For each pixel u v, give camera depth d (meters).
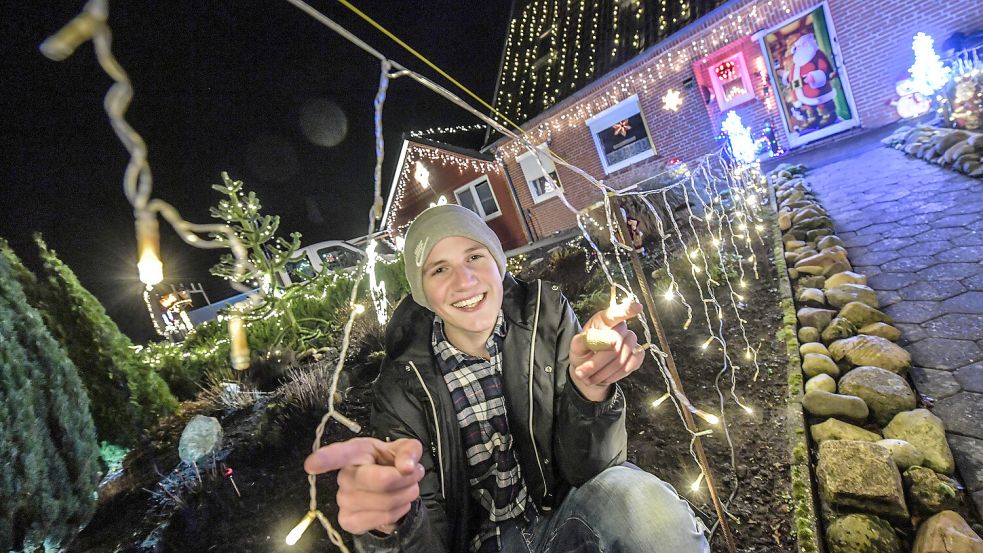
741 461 2.51
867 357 2.89
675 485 2.52
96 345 4.82
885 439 2.30
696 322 4.18
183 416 5.25
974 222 4.13
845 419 2.53
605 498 1.39
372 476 0.97
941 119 6.91
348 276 8.75
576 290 5.85
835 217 5.61
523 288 1.74
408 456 1.02
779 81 9.86
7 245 4.76
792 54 9.55
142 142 0.48
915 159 6.43
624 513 1.34
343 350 0.84
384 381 1.69
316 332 7.32
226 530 3.11
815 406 2.62
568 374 1.42
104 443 4.73
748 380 3.16
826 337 3.29
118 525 3.50
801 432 2.49
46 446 3.35
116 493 3.91
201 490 3.60
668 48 10.59
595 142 12.51
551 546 1.50
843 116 9.41
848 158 8.02
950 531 1.73
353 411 4.23
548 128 13.10
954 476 2.08
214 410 5.32
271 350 6.50
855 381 2.67
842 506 2.05
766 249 5.31
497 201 14.71
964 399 2.45
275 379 5.98
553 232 14.12
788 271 4.47
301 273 9.02
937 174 5.54
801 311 3.67
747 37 9.85
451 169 15.23
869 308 3.41
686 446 2.78
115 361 4.90
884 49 8.72
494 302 1.58
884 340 2.97
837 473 2.12
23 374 3.32
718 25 10.00
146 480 4.04
